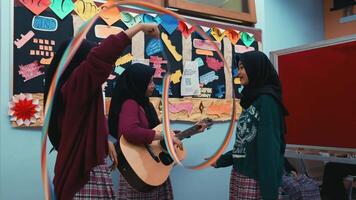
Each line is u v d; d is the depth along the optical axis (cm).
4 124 195
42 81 206
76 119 123
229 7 297
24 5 203
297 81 296
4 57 196
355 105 258
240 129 178
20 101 199
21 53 200
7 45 197
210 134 280
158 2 254
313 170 349
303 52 292
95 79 119
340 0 384
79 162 123
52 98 98
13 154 197
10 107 196
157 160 202
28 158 202
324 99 277
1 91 195
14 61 198
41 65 206
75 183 123
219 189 288
